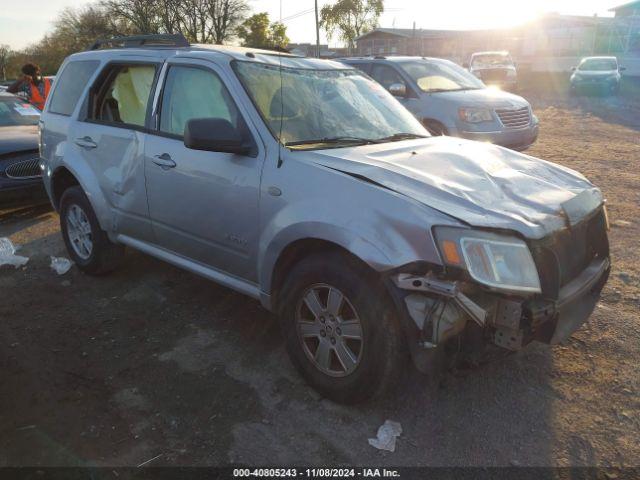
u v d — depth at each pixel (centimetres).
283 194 312
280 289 333
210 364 351
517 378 331
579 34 3788
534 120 916
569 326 295
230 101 354
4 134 678
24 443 279
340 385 299
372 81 454
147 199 405
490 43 4341
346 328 293
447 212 266
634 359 347
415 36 4288
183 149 372
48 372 343
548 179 337
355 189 286
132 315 418
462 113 841
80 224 488
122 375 340
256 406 309
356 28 4731
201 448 277
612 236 570
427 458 270
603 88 2345
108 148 438
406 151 343
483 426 292
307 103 372
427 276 259
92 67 483
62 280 486
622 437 282
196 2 4394
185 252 393
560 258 291
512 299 263
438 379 329
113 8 4550
